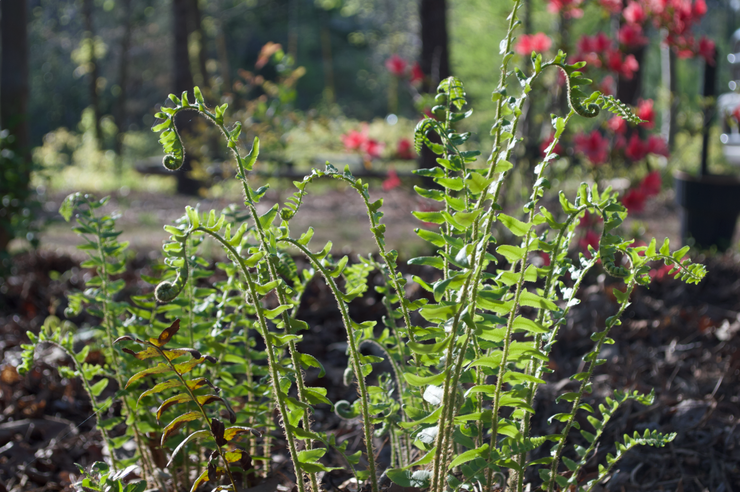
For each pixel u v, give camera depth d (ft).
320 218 25.26
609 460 4.64
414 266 12.42
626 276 3.88
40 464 6.70
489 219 3.61
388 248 17.75
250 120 15.98
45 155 48.32
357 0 61.67
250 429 3.95
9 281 12.62
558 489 5.45
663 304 10.56
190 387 3.93
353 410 4.58
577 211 3.87
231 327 5.47
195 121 18.20
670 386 7.64
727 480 6.00
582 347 8.88
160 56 75.41
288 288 4.22
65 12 72.54
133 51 72.64
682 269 3.96
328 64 67.92
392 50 64.95
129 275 12.31
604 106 3.76
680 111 18.45
